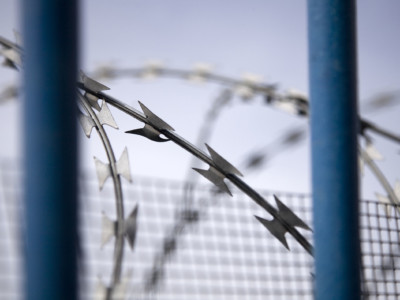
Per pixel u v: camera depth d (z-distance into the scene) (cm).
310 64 434
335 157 417
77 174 260
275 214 446
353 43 433
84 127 433
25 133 257
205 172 440
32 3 258
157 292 392
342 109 422
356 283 407
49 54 257
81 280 295
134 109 446
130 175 405
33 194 253
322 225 413
